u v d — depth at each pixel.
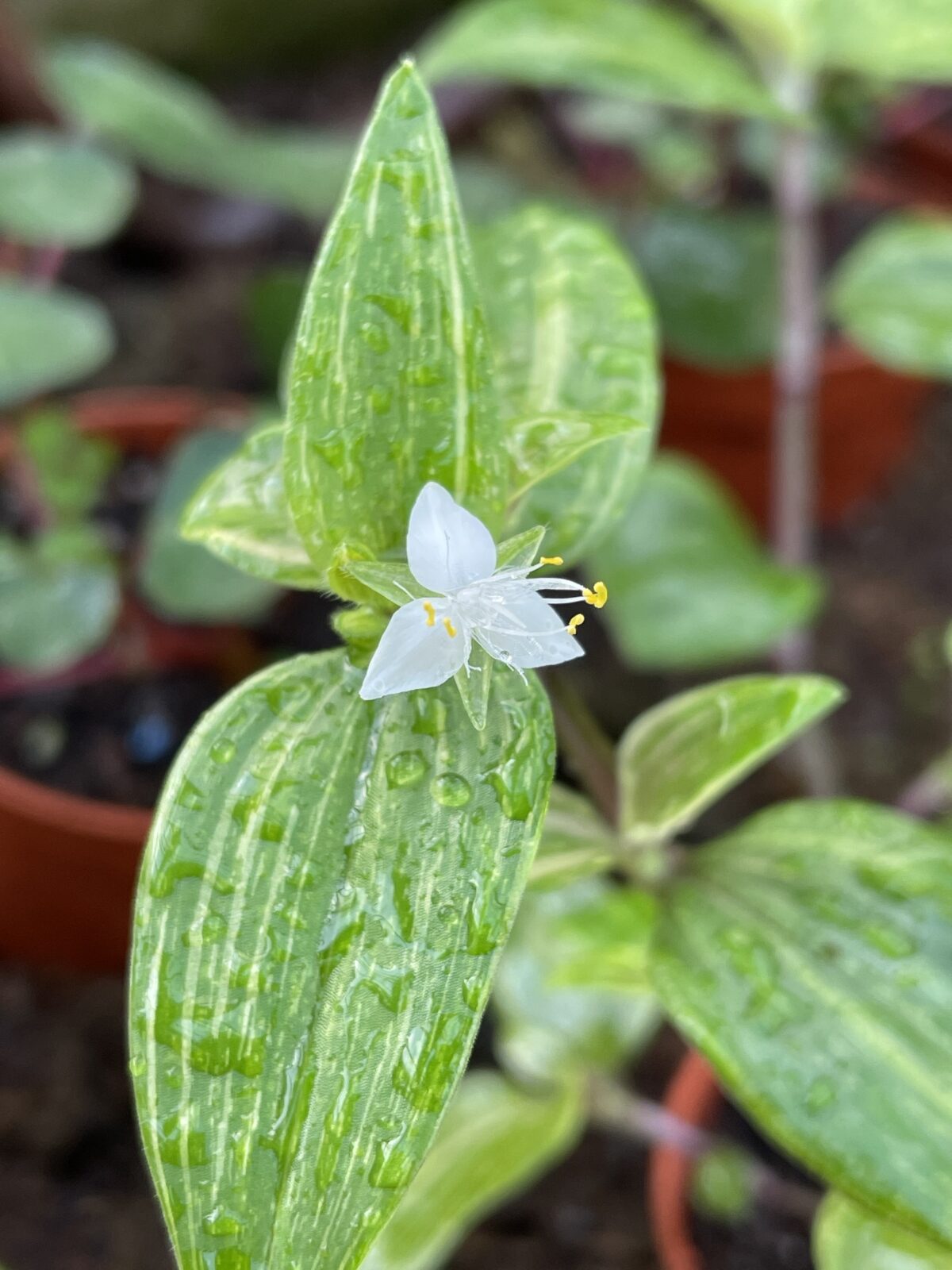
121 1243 0.15
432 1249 0.11
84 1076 0.16
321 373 0.07
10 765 0.16
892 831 0.09
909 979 0.08
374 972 0.07
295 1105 0.06
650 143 0.24
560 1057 0.13
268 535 0.08
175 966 0.07
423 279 0.07
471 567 0.07
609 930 0.12
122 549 0.17
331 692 0.07
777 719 0.09
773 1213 0.13
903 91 0.24
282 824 0.07
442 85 0.26
